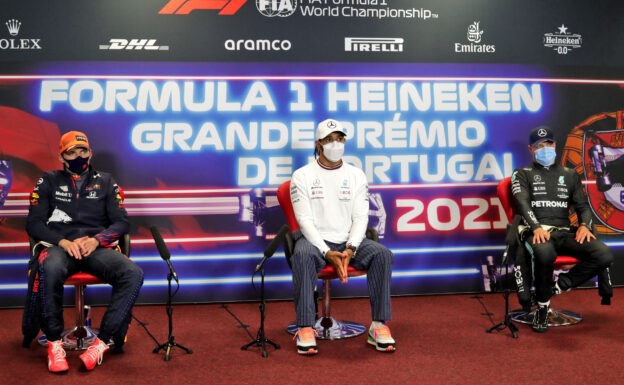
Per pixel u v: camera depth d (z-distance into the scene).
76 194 3.03
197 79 3.93
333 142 3.03
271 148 3.96
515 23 4.17
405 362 2.56
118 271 2.71
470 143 4.11
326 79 4.01
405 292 4.02
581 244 3.16
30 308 2.59
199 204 3.89
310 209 3.04
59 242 2.78
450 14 4.12
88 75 3.85
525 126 4.15
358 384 2.28
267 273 3.93
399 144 4.05
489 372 2.40
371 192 4.02
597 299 3.82
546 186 3.41
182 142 3.89
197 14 3.94
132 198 3.85
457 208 4.07
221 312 3.64
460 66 4.12
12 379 2.39
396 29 4.08
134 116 3.87
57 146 3.81
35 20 3.82
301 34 4.00
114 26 3.88
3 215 3.75
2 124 3.77
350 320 3.39
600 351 2.68
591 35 4.23
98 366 2.55
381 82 4.05
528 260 3.23
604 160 4.20
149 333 3.12
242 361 2.61
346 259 2.80
